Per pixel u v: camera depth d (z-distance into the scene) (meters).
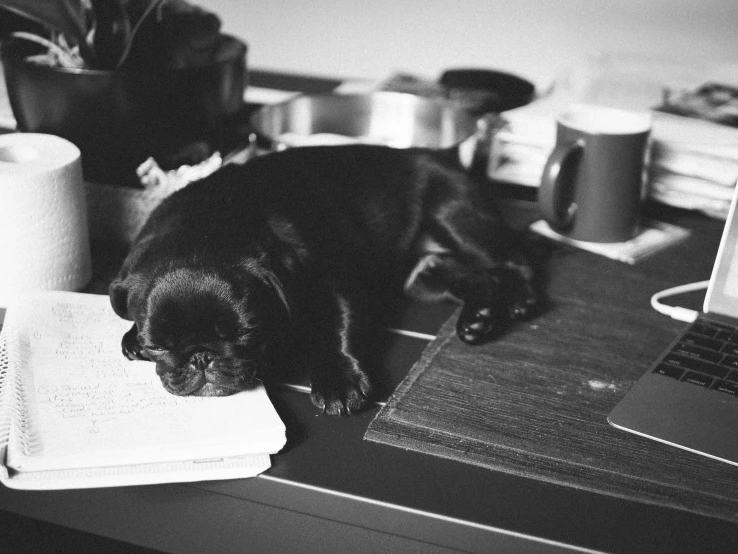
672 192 1.15
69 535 1.07
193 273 0.77
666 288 0.99
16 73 0.97
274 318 0.80
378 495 0.65
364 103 1.25
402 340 0.88
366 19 1.91
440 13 1.87
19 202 0.83
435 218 1.07
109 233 1.03
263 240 0.84
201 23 1.06
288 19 1.95
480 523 0.62
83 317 0.85
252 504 0.67
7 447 0.65
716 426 0.72
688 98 1.30
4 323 0.82
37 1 0.92
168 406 0.72
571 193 1.06
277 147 1.11
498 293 0.94
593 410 0.76
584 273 1.02
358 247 1.01
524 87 1.57
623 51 1.79
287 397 0.78
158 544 0.70
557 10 1.79
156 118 0.99
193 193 0.92
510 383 0.80
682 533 0.62
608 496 0.66
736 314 0.85
